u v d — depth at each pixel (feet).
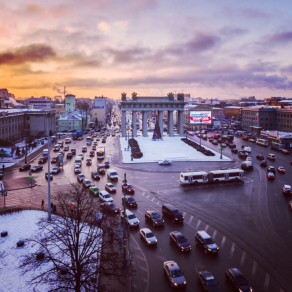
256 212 169.48
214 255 119.75
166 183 232.94
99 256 111.34
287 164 311.68
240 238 135.64
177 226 148.87
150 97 552.41
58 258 111.75
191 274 106.01
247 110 610.24
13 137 454.40
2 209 169.37
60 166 295.48
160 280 101.96
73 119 627.46
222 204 183.01
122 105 524.52
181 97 541.34
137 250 123.34
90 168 290.15
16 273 105.19
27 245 125.39
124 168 290.76
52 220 143.74
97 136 561.43
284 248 126.52
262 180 244.22
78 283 85.76
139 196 198.18
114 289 96.58
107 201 178.70
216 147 423.64
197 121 579.48
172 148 406.82
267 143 437.99
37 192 207.00
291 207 175.32
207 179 232.32
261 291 96.43
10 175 259.19
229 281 100.32
